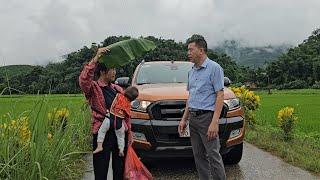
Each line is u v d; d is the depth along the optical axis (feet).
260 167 24.43
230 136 22.82
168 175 22.93
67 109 24.77
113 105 15.70
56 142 19.04
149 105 22.48
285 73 347.77
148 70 28.40
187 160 26.73
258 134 36.37
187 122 21.34
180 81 27.04
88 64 15.25
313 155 26.58
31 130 17.97
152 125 22.18
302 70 344.69
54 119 20.38
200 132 18.03
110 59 15.24
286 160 26.13
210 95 17.75
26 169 16.96
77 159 24.85
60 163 19.36
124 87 27.32
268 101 123.44
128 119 16.19
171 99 22.29
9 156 16.83
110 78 15.98
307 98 149.69
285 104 102.94
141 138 22.47
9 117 17.85
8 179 16.44
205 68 17.78
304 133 39.06
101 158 15.84
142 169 16.33
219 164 17.76
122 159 16.34
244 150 29.99
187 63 29.73
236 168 24.38
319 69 332.39
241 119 23.36
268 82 351.87
